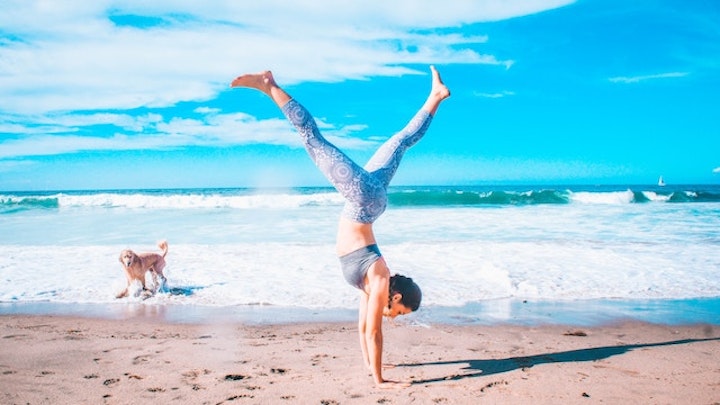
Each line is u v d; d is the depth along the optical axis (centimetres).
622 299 702
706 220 1717
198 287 766
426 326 577
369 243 381
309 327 576
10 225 1673
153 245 1193
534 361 450
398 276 390
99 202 2594
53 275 848
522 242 1196
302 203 2534
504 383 390
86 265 928
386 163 396
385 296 373
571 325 581
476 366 436
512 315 625
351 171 363
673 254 1023
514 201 2830
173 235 1389
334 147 374
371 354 378
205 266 912
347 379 401
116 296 714
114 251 1082
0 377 401
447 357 465
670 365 437
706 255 1013
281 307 666
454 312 639
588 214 1956
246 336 537
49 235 1408
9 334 536
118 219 1862
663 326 577
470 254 1025
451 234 1377
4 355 461
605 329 565
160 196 2562
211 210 2241
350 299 702
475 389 376
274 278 820
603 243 1182
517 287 761
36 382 391
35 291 744
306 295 721
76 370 421
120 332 550
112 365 436
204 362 446
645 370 423
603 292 737
